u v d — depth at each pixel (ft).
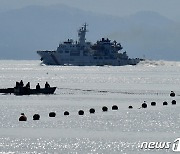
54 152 482.28
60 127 634.02
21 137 559.79
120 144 519.60
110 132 595.47
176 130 611.88
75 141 536.42
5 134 579.07
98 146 511.40
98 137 560.61
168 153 480.23
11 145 514.68
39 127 635.66
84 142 528.63
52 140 540.93
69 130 610.24
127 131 602.85
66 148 501.56
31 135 572.92
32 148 501.15
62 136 566.36
